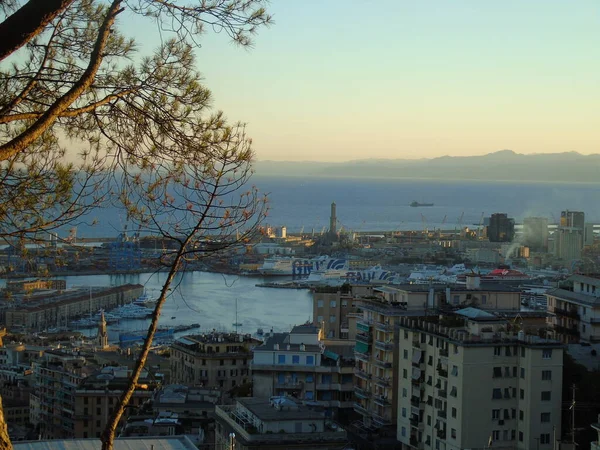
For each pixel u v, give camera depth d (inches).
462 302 6146.7
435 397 5036.9
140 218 1248.8
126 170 1251.2
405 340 5383.9
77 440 2037.4
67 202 1240.8
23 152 1228.5
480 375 4744.1
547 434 4697.3
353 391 6245.1
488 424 4749.0
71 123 1254.9
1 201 1222.9
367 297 6702.8
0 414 1009.5
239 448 4426.7
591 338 6235.2
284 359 6304.1
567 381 5064.0
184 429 5516.7
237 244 1307.8
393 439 5502.0
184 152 1249.4
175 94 1251.8
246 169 1272.1
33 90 1231.5
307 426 4456.2
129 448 2033.7
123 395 1279.5
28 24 1075.3
